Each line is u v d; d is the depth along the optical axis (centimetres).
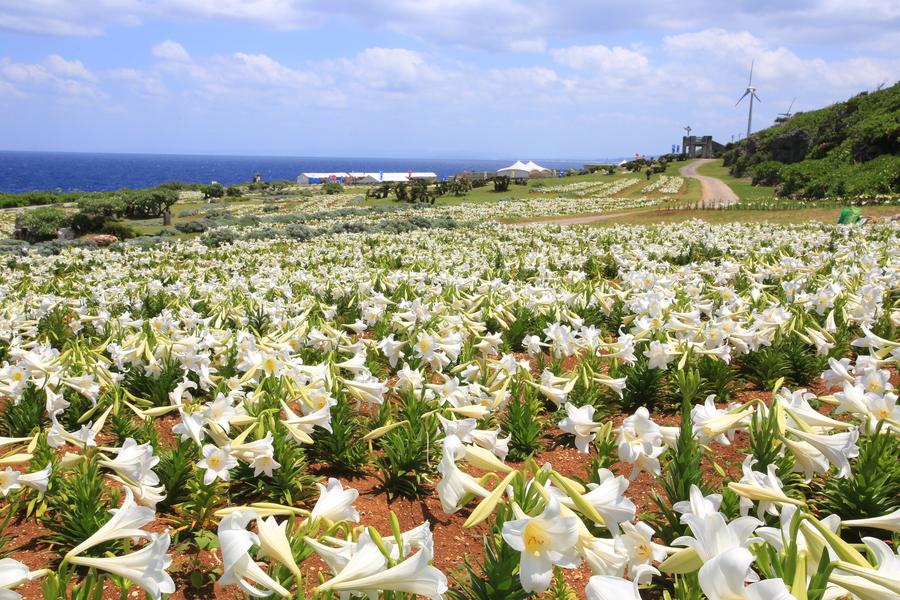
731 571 158
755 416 385
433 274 1111
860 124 5434
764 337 622
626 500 228
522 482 260
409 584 202
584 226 2967
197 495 390
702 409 355
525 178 8881
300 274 1177
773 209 3384
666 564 206
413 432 449
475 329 671
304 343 669
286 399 463
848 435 293
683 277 1112
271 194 7356
